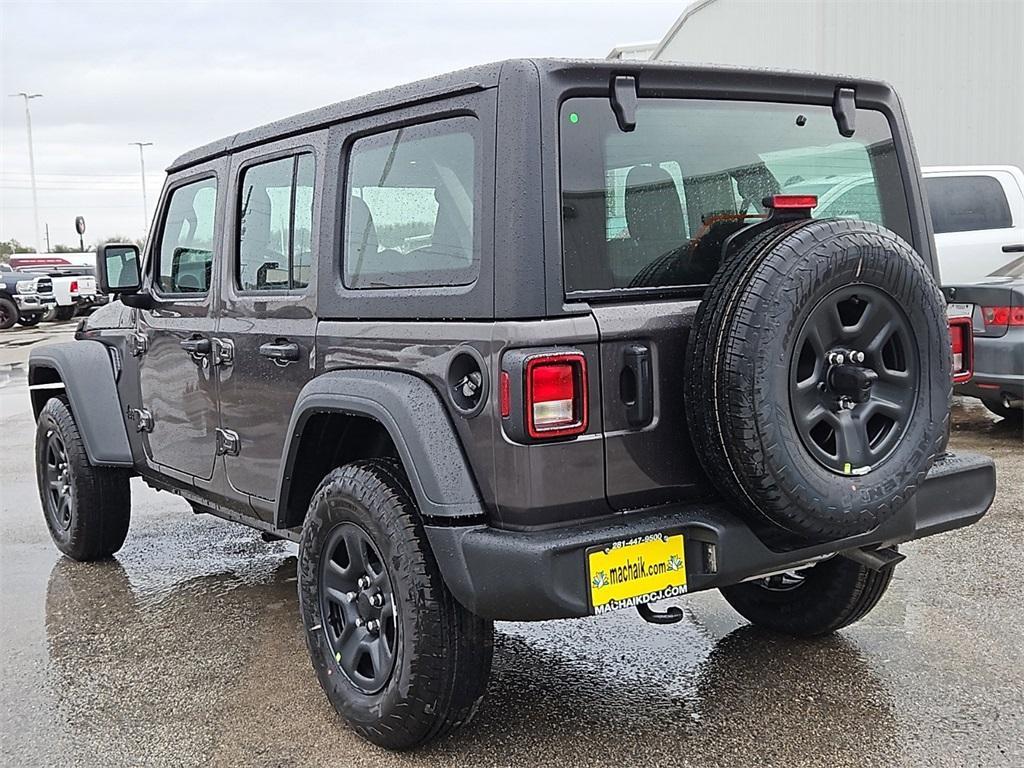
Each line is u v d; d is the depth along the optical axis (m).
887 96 3.57
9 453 9.22
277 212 3.88
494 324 2.83
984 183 9.57
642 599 2.83
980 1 14.31
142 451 5.04
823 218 3.25
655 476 2.95
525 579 2.73
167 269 4.80
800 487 2.79
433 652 3.01
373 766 3.20
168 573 5.38
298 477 3.68
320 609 3.46
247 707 3.67
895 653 3.93
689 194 3.13
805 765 3.11
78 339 5.61
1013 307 7.07
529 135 2.82
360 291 3.38
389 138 3.31
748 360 2.71
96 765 3.29
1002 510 5.88
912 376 3.01
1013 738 3.22
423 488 2.93
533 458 2.76
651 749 3.24
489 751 3.26
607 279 2.94
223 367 4.13
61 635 4.49
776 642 4.09
